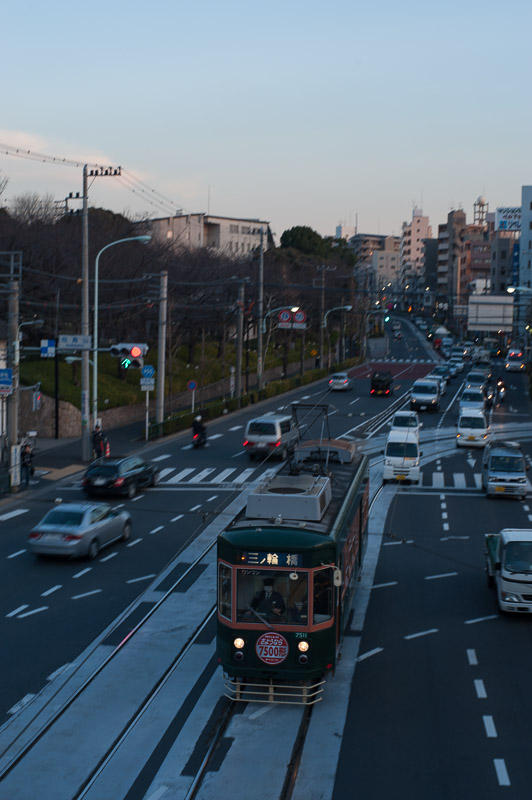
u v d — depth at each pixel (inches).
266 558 567.2
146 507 1280.8
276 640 562.6
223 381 3203.7
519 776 473.7
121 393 2357.3
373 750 507.5
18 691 599.5
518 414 2566.4
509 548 777.6
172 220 5275.6
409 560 994.1
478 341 5679.1
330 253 6171.3
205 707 574.2
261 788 460.1
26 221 2477.9
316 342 4630.9
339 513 653.9
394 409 2623.0
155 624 752.3
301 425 2235.5
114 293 2630.4
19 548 1030.4
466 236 7859.3
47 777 474.0
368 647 699.4
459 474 1630.2
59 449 1829.5
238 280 2662.4
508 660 668.1
